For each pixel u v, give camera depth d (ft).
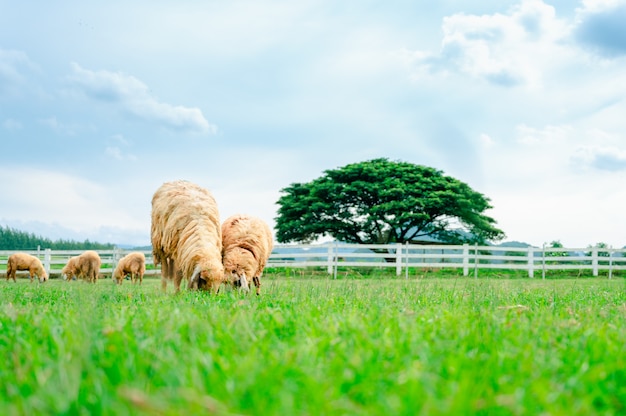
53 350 8.30
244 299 20.26
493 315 12.91
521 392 5.81
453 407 4.87
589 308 17.60
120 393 4.99
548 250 76.18
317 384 5.75
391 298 21.03
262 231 32.35
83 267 61.98
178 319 11.46
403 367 7.11
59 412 5.17
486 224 112.57
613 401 6.11
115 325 10.47
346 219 114.01
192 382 6.03
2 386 6.42
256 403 5.24
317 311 14.08
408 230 119.75
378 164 117.29
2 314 13.74
